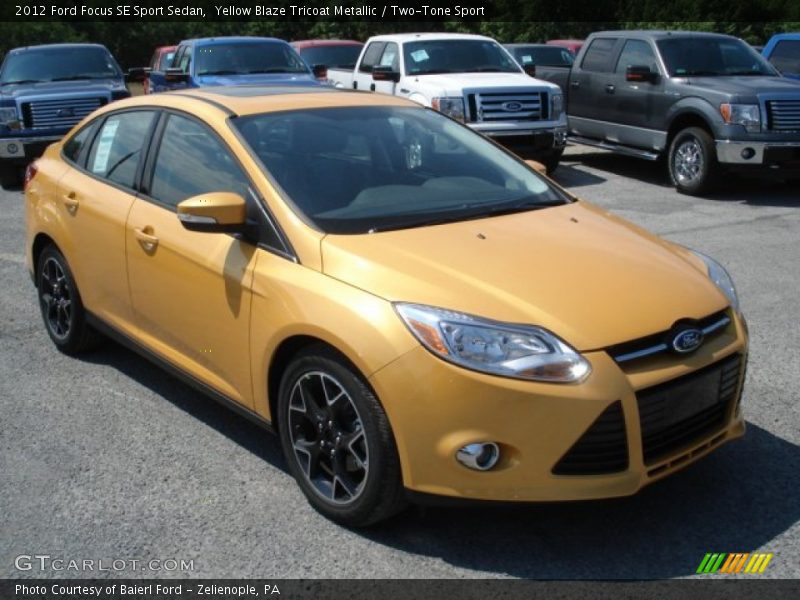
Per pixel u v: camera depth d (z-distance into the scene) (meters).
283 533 3.54
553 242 3.78
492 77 11.90
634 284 3.47
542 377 3.05
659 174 12.77
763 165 10.15
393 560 3.35
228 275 3.86
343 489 3.56
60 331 5.57
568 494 3.10
